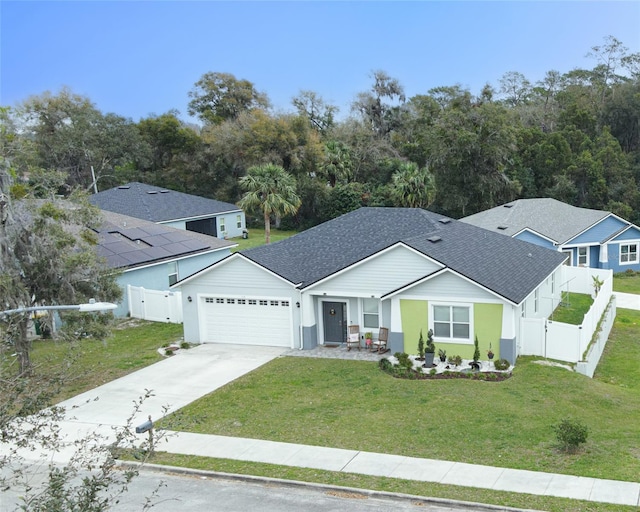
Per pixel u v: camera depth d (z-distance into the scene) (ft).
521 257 86.69
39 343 86.79
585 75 285.64
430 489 41.83
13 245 65.82
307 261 85.97
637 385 66.80
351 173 218.79
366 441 50.93
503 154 184.03
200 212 173.27
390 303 77.20
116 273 74.64
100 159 218.18
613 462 44.78
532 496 39.93
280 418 57.16
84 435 54.49
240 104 267.59
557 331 70.13
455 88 222.28
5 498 42.88
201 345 84.53
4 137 67.67
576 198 192.95
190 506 41.45
